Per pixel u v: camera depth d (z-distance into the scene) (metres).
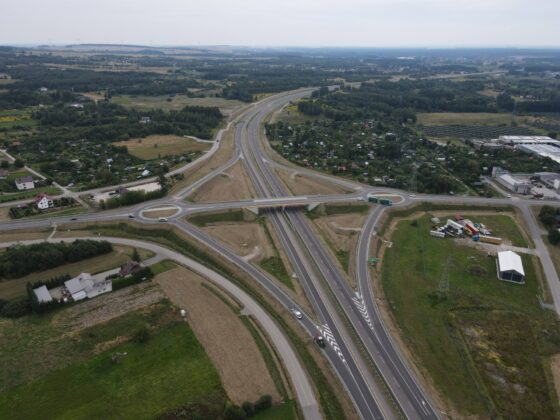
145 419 66.75
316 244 127.00
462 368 80.62
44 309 91.44
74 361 78.31
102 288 99.44
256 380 75.06
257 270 111.44
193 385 73.44
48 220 132.88
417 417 70.50
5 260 105.81
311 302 99.50
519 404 72.88
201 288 102.94
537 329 91.44
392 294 103.44
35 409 68.31
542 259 120.12
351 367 80.44
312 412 69.75
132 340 84.00
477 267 113.75
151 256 117.31
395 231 136.25
